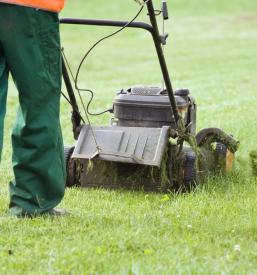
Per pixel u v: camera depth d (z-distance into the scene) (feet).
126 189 47.34
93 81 118.52
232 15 239.91
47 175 38.93
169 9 261.03
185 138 46.01
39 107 37.93
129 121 47.55
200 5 266.77
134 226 36.96
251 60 142.10
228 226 37.35
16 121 38.52
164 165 46.03
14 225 37.35
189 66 135.95
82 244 33.60
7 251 33.14
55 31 37.63
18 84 37.65
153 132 45.83
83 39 196.85
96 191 46.65
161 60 42.98
